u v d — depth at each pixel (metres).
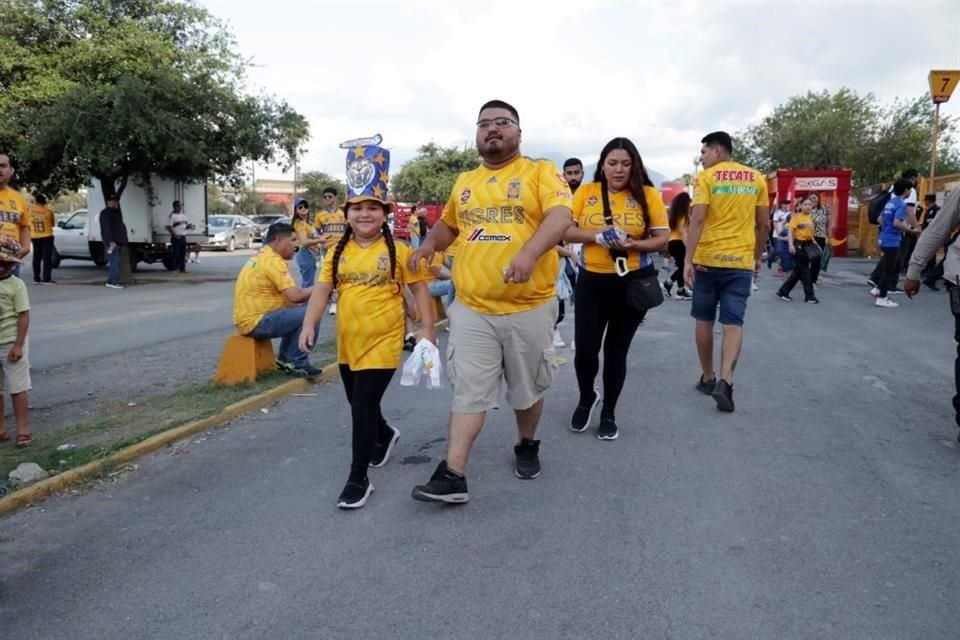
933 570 3.34
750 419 5.64
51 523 4.05
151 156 16.62
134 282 18.06
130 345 9.23
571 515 3.98
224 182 20.58
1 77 17.66
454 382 4.08
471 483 4.46
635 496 4.22
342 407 6.22
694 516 3.94
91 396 6.67
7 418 6.04
